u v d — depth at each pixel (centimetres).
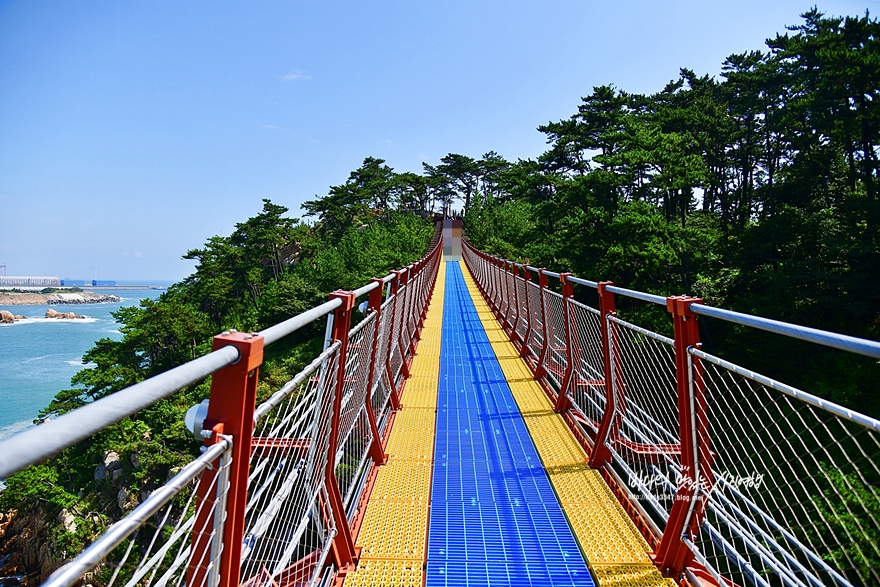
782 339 1603
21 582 2430
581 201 2906
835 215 2112
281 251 6962
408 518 331
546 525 322
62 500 2447
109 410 83
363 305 376
